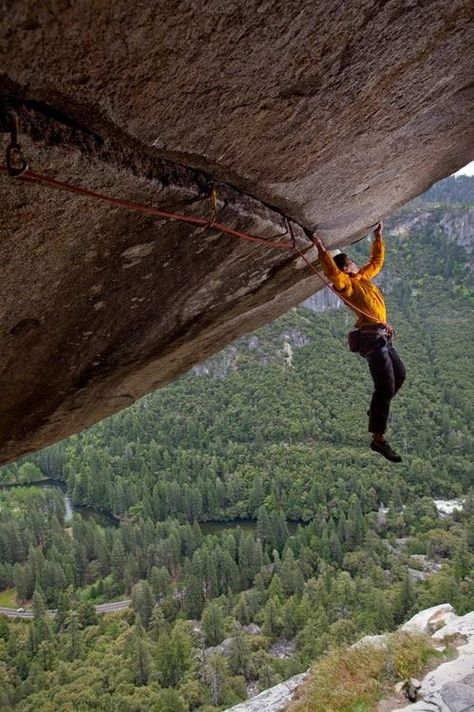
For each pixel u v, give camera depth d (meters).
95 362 3.93
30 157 1.80
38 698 34.19
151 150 2.16
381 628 38.62
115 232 2.50
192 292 3.79
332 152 2.82
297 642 39.78
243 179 2.75
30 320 2.86
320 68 2.00
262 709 8.42
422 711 6.85
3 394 3.67
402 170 3.77
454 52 2.28
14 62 1.48
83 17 1.39
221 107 2.02
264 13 1.62
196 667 36.41
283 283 4.77
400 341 152.88
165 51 1.62
